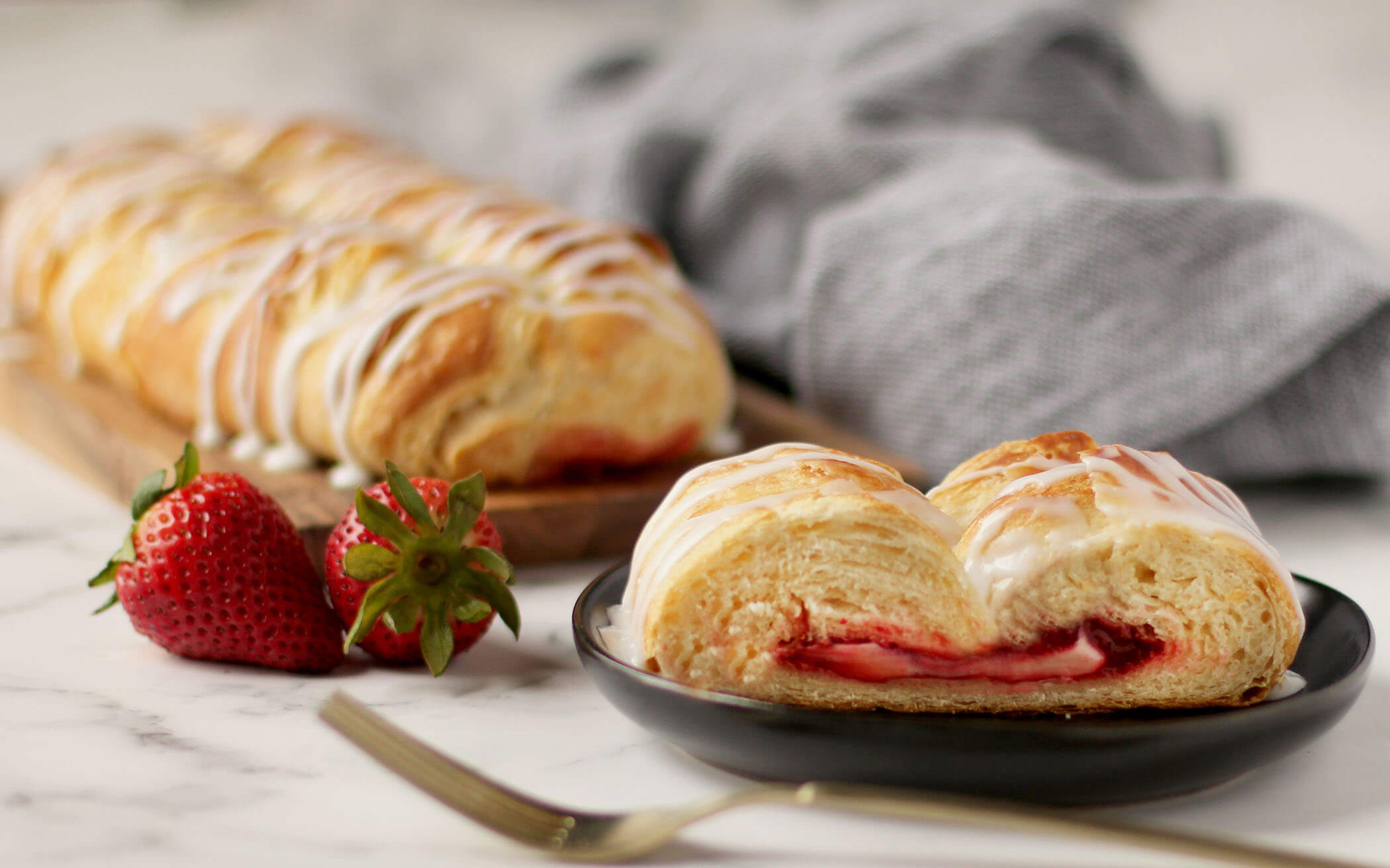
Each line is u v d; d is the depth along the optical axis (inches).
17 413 29.2
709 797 19.4
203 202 28.7
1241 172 41.3
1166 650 19.5
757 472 20.3
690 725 19.1
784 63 33.4
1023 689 19.5
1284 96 44.0
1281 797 19.3
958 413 26.7
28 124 51.1
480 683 21.3
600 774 19.7
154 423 27.0
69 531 25.3
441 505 21.4
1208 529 19.4
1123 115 31.2
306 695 21.1
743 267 31.5
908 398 27.0
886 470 20.4
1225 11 44.6
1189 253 26.5
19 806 19.2
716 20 50.8
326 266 25.5
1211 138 38.3
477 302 24.4
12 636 22.2
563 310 24.8
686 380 25.5
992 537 19.6
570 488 24.9
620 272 25.6
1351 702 19.2
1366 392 26.1
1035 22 30.5
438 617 20.7
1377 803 19.2
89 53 51.7
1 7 50.9
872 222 27.8
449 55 52.0
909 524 19.4
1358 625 20.1
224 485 21.4
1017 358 26.5
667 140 32.1
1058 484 19.8
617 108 35.7
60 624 22.5
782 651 19.5
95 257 28.7
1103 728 18.5
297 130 32.7
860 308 27.5
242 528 21.2
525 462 24.8
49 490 27.0
